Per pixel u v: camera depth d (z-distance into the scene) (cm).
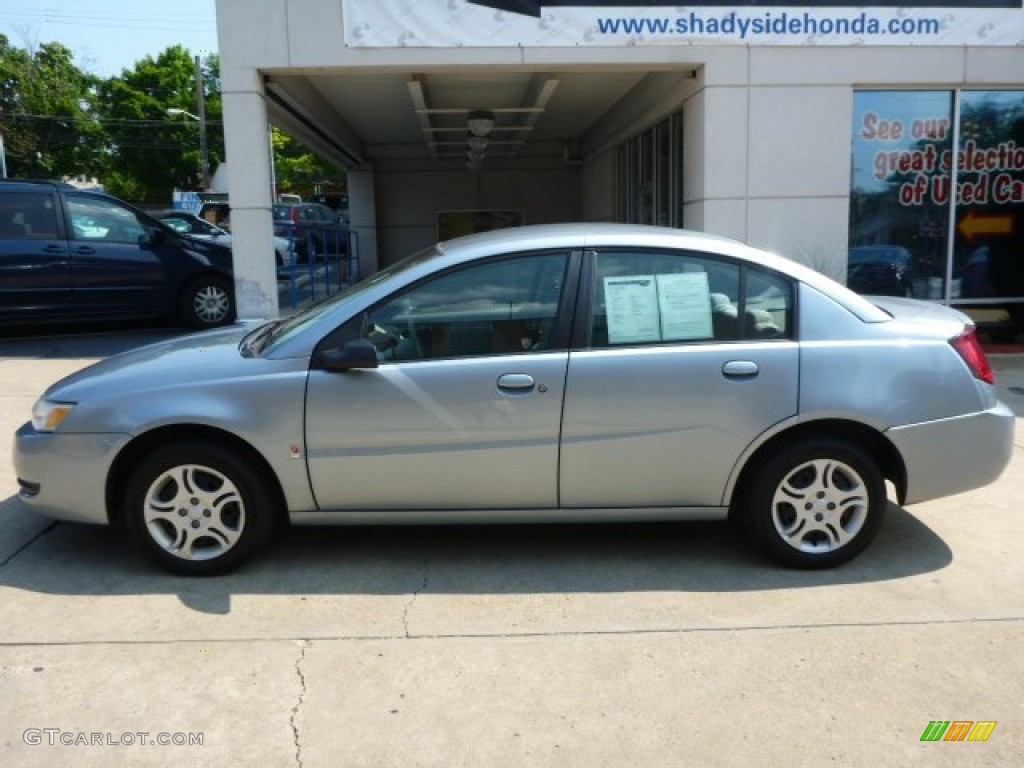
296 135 1322
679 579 423
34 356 943
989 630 372
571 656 352
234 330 515
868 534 425
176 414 404
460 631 372
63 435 412
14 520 495
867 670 342
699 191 913
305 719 311
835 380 412
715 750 294
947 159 945
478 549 460
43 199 1007
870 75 897
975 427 423
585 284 419
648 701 322
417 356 414
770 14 877
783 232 913
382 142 1677
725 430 412
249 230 897
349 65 862
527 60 866
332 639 365
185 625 376
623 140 1355
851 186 941
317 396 405
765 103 892
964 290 975
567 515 424
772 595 406
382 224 1834
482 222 1841
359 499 416
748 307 422
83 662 346
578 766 287
